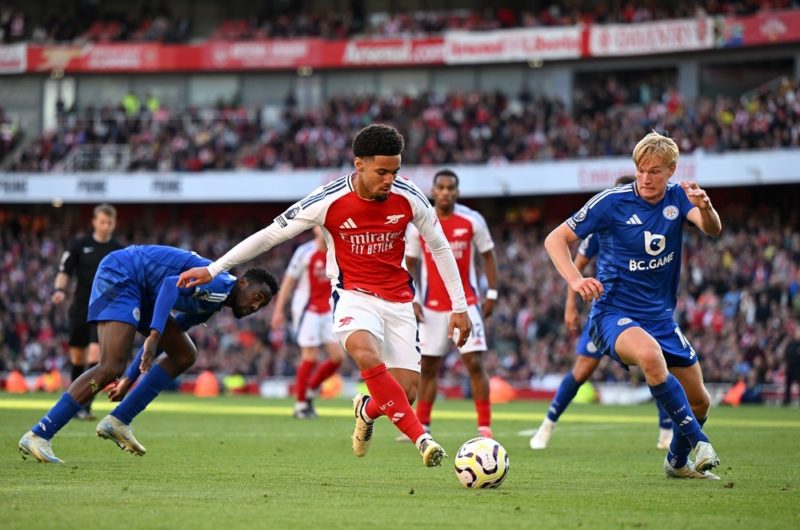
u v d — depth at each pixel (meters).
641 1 53.31
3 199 53.62
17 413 21.94
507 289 44.09
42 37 59.81
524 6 57.06
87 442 14.83
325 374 23.08
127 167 54.00
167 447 14.59
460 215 16.48
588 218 10.66
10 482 9.98
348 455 13.64
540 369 38.84
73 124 57.78
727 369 36.22
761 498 9.34
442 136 50.91
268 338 44.03
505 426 20.67
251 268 11.94
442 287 16.53
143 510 8.16
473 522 7.71
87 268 19.67
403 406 9.91
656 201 10.61
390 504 8.70
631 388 35.03
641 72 53.50
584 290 10.09
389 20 56.97
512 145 49.31
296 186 51.22
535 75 55.53
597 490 9.88
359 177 10.18
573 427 20.88
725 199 48.41
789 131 44.25
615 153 47.12
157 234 55.47
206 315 12.09
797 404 34.06
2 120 59.59
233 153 53.69
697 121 46.59
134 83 60.31
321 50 55.84
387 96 57.72
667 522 7.86
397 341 10.59
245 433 17.73
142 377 12.24
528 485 10.29
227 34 59.06
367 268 10.47
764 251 41.78
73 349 19.88
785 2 49.31
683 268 42.09
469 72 56.75
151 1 61.50
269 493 9.39
